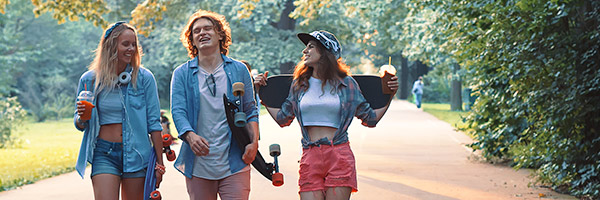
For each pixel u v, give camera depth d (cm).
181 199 1002
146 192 587
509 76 1103
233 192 602
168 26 4553
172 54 4625
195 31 607
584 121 1036
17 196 1038
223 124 604
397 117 3419
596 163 1034
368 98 628
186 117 602
